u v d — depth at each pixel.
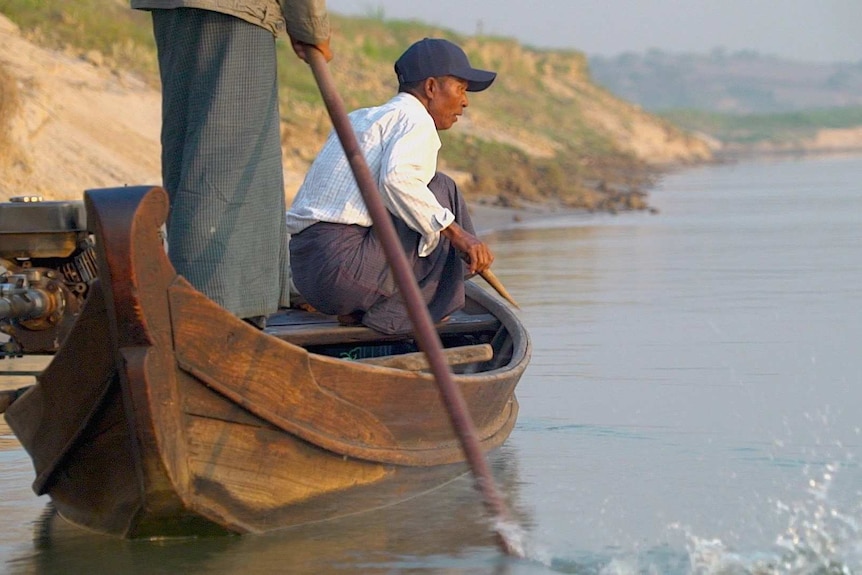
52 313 19.67
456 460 20.95
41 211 19.64
